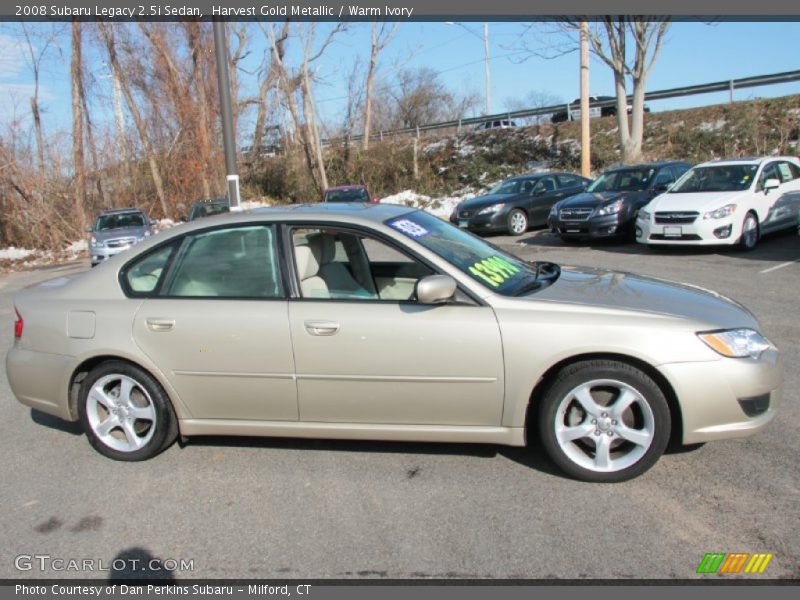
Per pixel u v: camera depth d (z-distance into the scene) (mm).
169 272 4008
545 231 16859
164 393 3984
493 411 3596
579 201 13594
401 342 3576
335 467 3922
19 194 21938
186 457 4156
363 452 4102
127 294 4039
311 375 3713
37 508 3619
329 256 4117
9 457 4301
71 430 4746
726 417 3416
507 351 3488
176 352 3873
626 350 3385
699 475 3580
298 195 31750
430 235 4004
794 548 2928
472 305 3590
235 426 3949
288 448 4211
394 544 3109
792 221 12180
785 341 5961
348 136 32438
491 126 34906
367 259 4344
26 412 5164
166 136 28578
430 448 4098
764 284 8477
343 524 3305
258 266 3883
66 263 19172
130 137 27703
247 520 3391
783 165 12156
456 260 3787
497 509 3361
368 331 3605
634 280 4129
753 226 11242
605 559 2916
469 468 3814
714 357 3381
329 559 3025
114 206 27328
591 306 3545
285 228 3902
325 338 3654
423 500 3490
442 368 3562
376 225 3861
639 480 3566
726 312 3652
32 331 4180
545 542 3059
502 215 16344
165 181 28594
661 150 25531
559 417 3557
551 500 3420
